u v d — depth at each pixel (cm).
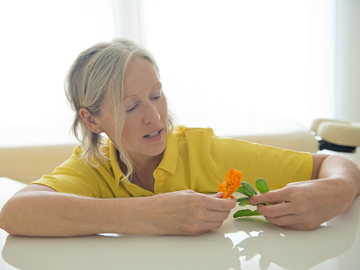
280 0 335
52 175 90
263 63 341
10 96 326
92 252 62
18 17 321
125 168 98
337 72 349
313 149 154
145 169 95
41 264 59
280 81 344
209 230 68
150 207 67
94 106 85
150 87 81
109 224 67
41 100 329
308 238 62
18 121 329
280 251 58
